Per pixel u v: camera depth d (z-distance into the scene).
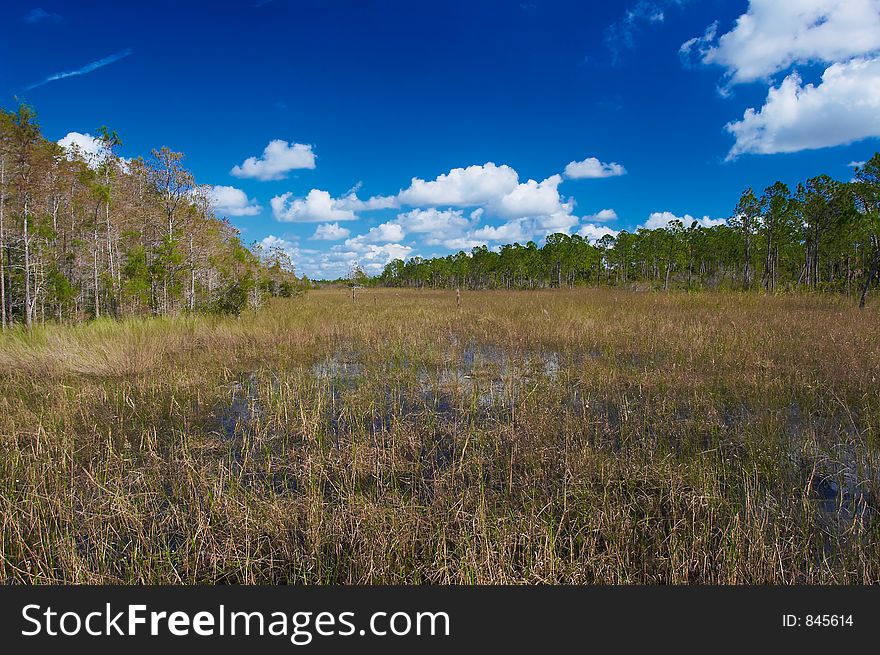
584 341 11.16
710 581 3.22
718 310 16.00
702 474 4.39
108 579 3.22
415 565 3.42
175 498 4.30
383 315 17.61
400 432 5.63
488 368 9.02
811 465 4.68
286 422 6.09
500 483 4.53
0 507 3.96
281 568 3.45
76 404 6.62
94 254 16.95
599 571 3.24
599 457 4.90
